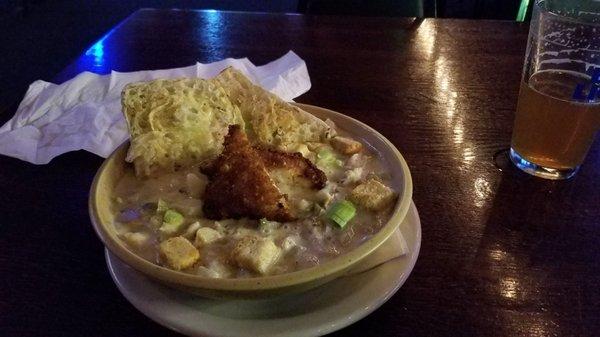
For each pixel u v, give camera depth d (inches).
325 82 23.0
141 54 25.6
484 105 21.1
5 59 53.1
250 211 13.1
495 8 40.3
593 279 13.1
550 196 16.1
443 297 12.6
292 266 11.7
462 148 18.5
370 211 13.2
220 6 67.0
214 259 12.0
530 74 16.5
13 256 14.1
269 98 16.7
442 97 21.8
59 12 63.6
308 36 27.1
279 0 68.7
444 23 28.1
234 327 11.2
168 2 67.9
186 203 13.8
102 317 12.3
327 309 11.6
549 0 17.1
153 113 15.1
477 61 24.5
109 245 11.4
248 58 25.1
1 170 17.7
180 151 15.4
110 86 21.8
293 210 13.4
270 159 14.1
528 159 17.0
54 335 11.9
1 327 12.1
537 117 16.0
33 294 12.9
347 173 14.5
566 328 11.8
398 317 12.1
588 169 17.3
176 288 11.3
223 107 16.2
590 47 16.0
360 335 11.7
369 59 24.9
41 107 21.0
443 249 14.1
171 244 11.9
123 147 14.9
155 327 12.0
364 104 21.4
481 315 12.1
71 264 13.8
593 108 15.2
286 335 11.0
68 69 24.5
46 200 16.3
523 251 14.0
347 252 11.8
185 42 26.7
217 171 13.8
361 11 32.6
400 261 12.7
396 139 19.0
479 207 15.6
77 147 18.1
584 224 14.9
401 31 27.4
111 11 64.7
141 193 14.4
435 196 16.1
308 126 16.4
